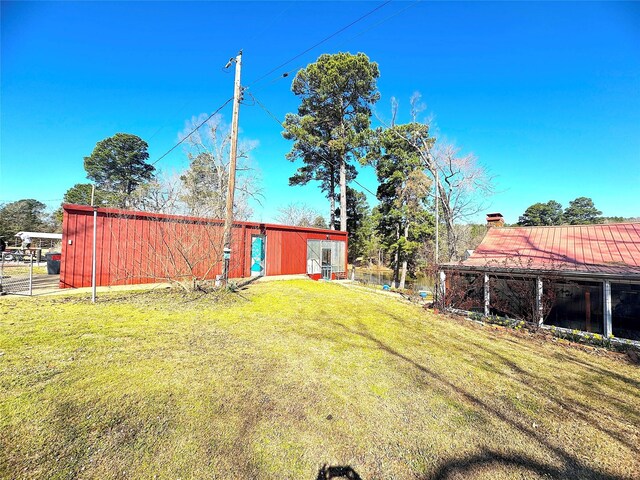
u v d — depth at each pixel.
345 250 17.36
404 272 20.44
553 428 3.03
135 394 2.96
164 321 5.57
